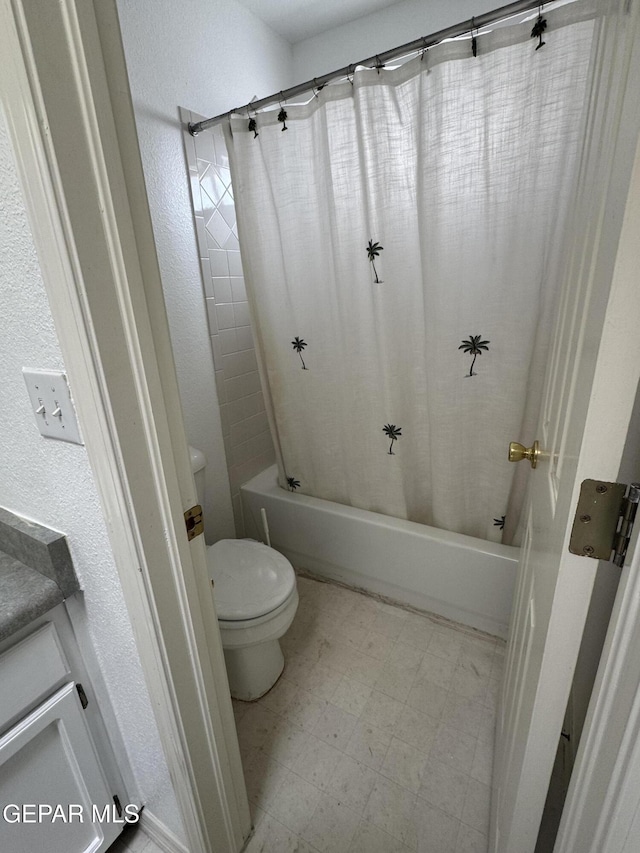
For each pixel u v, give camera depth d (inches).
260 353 66.7
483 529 61.2
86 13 16.7
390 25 65.2
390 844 38.7
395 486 64.2
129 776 38.0
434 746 46.7
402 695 52.8
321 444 68.3
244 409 75.2
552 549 20.3
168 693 28.2
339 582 73.2
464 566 58.5
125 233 19.9
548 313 46.3
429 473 64.1
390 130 47.3
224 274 66.5
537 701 20.2
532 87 39.2
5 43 15.6
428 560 61.3
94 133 17.9
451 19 61.7
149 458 23.4
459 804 41.3
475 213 45.5
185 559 26.7
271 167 54.3
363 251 53.1
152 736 33.3
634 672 13.6
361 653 59.1
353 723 49.7
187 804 32.8
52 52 16.2
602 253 16.7
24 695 28.2
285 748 47.4
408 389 59.8
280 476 75.4
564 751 35.7
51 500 28.0
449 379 53.6
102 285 19.6
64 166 17.4
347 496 70.7
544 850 32.0
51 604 28.1
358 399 61.5
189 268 60.1
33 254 20.1
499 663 56.4
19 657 27.5
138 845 39.9
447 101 42.4
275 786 43.8
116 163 18.9
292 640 61.9
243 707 52.6
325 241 55.8
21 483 29.3
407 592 66.0
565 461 19.6
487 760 45.0
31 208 18.2
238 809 37.5
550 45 37.5
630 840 14.9
